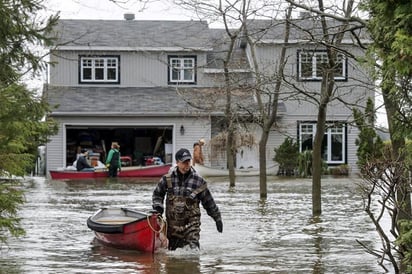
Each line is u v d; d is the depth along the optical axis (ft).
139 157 151.33
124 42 147.64
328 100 62.44
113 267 40.32
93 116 141.79
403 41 27.14
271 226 58.08
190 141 143.54
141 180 125.08
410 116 30.96
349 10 52.54
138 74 148.66
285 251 45.75
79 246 48.01
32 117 43.21
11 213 43.11
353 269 39.32
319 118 65.00
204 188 45.29
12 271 38.93
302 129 144.36
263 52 125.59
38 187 106.11
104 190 100.01
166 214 45.37
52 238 51.55
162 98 145.28
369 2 31.04
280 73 62.69
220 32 151.64
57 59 144.25
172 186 45.09
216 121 141.18
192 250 45.14
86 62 147.64
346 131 134.10
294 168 137.69
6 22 47.32
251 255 44.32
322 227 57.41
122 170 133.80
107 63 148.15
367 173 33.68
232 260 42.45
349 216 65.00
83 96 144.36
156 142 151.84
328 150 145.28
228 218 63.87
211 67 144.05
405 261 30.81
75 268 39.96
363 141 128.36
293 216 65.36
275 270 39.29
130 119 143.02
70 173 130.52
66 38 143.54
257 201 81.15
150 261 42.29
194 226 45.21
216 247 47.50
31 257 43.60
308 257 43.39
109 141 151.23
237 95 93.81
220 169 134.92
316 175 66.74
